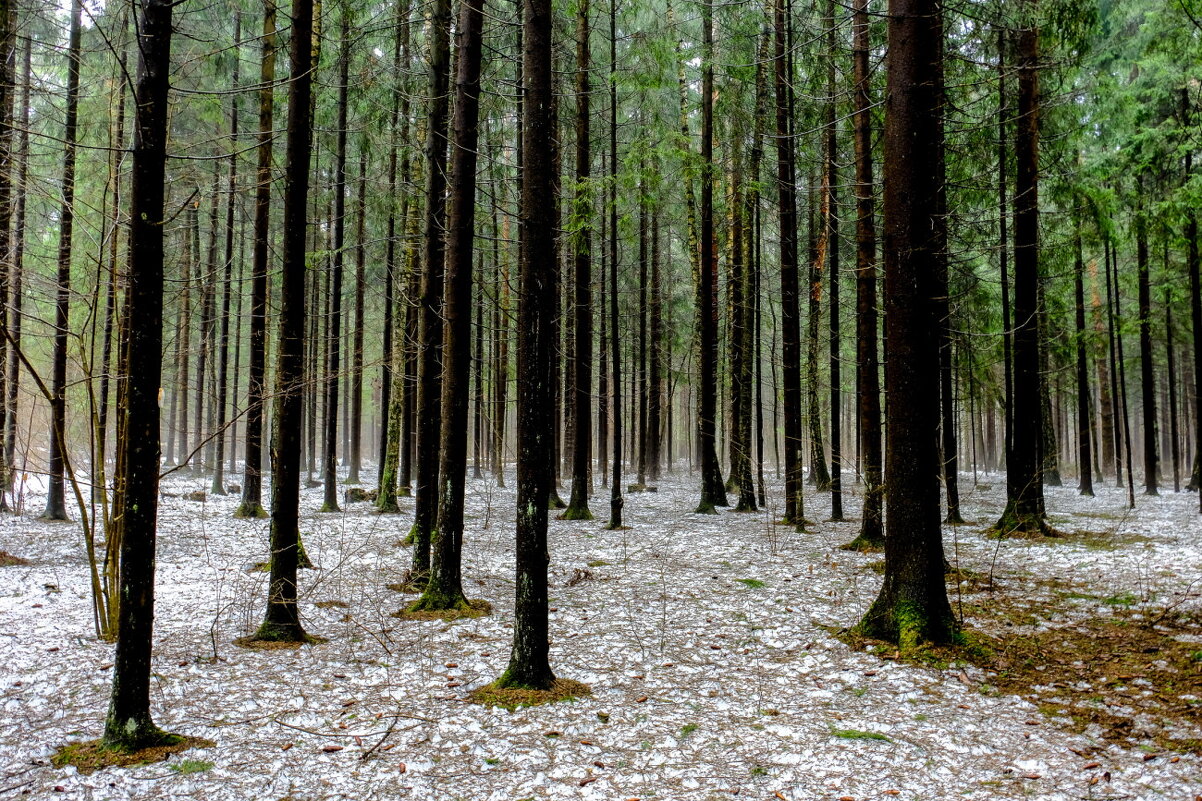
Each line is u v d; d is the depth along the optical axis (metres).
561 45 12.48
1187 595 7.99
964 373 15.95
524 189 5.44
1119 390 28.64
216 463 19.17
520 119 12.94
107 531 6.27
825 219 13.34
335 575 9.24
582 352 15.38
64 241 9.31
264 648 6.34
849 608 7.86
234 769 4.04
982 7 9.55
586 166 13.66
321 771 4.05
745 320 16.66
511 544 12.34
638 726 4.75
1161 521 14.30
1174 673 5.60
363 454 50.25
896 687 5.50
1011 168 12.23
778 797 3.81
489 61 11.19
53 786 3.74
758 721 4.84
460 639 6.71
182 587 8.41
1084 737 4.53
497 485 22.86
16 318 9.59
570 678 5.70
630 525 14.45
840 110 11.95
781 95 13.54
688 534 13.19
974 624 7.18
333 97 12.89
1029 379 12.15
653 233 22.89
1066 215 13.20
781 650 6.46
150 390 4.18
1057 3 9.86
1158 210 13.91
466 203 7.67
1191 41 12.30
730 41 13.30
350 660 6.07
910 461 6.58
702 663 6.10
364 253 16.52
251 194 13.75
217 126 13.91
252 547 11.16
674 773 4.09
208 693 5.21
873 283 11.06
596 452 42.47
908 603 6.50
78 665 5.62
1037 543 11.61
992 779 3.99
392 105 12.07
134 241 4.07
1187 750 4.25
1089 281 23.42
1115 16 14.73
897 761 4.23
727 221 18.44
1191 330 21.55
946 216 6.84
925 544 6.52
